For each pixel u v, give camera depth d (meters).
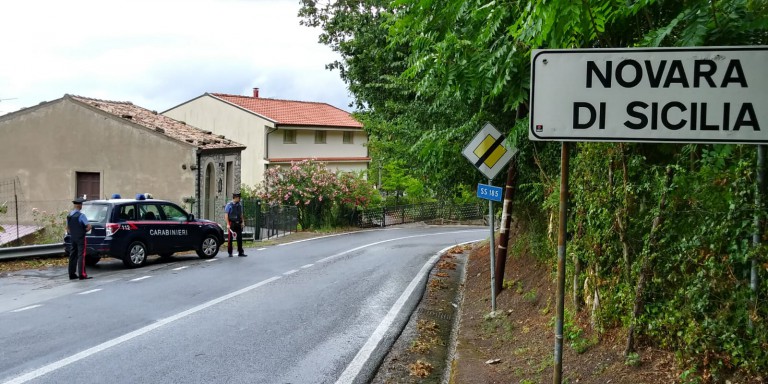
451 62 6.90
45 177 24.55
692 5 3.97
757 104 2.97
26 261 15.40
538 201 9.23
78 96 25.55
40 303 10.37
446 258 17.44
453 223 37.00
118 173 23.77
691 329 4.51
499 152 8.77
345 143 43.69
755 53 2.96
